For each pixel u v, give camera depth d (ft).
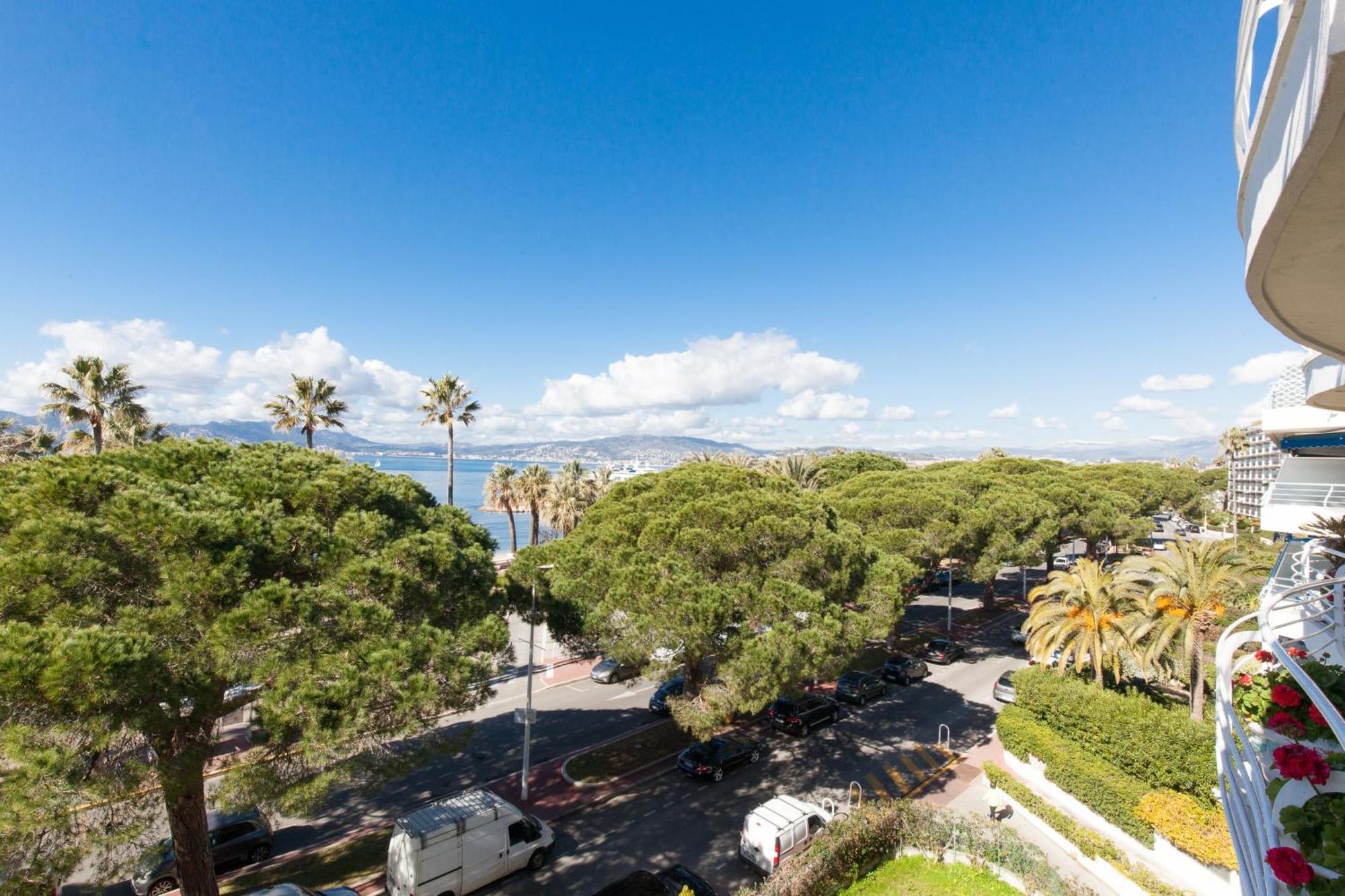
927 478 120.78
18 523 31.96
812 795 57.47
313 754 30.53
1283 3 13.62
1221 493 299.17
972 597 141.28
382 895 43.73
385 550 39.83
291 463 44.70
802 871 42.04
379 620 35.73
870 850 46.78
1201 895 42.04
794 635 50.96
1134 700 53.31
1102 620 58.23
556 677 89.10
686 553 61.36
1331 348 24.84
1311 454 69.82
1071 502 127.13
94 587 31.96
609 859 48.08
